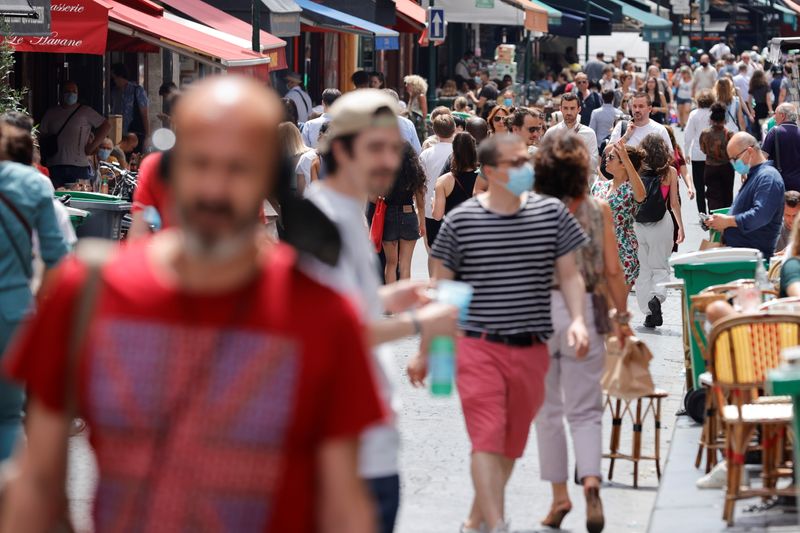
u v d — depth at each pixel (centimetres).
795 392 1486
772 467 1950
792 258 2036
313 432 769
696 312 2312
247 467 761
